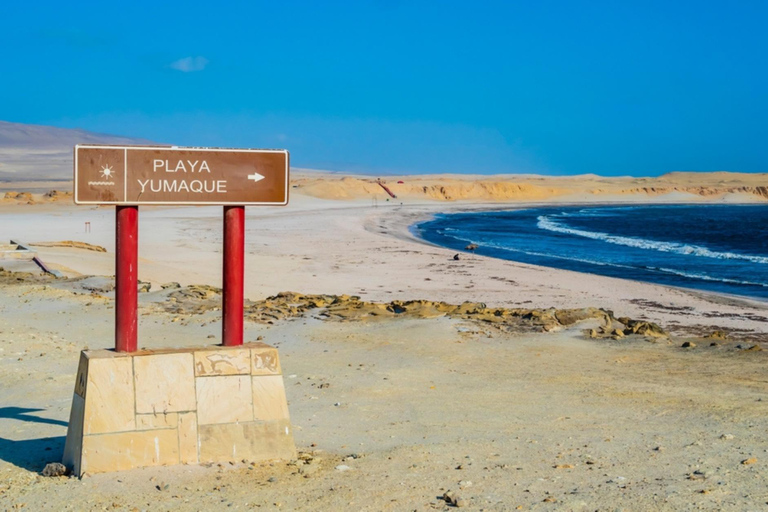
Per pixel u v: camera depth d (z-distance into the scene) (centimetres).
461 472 698
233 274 757
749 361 1312
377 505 609
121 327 725
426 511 591
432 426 902
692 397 1041
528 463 726
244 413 739
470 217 11144
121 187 712
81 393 712
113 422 702
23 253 3191
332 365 1287
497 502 606
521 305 2755
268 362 751
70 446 721
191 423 724
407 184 17450
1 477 685
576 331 1577
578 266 4653
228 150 739
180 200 728
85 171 704
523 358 1339
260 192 750
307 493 640
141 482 670
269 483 668
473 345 1438
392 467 718
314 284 3297
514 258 5141
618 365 1284
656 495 609
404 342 1459
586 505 591
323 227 7331
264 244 5416
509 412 974
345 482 670
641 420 914
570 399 1045
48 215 7762
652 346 1445
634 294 3119
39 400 1025
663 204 18938
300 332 1559
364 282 3406
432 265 4178
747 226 9531
